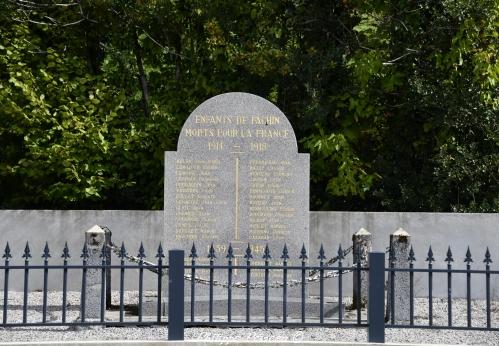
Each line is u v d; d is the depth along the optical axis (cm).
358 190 1873
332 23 1914
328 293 1625
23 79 1903
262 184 1355
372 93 1873
